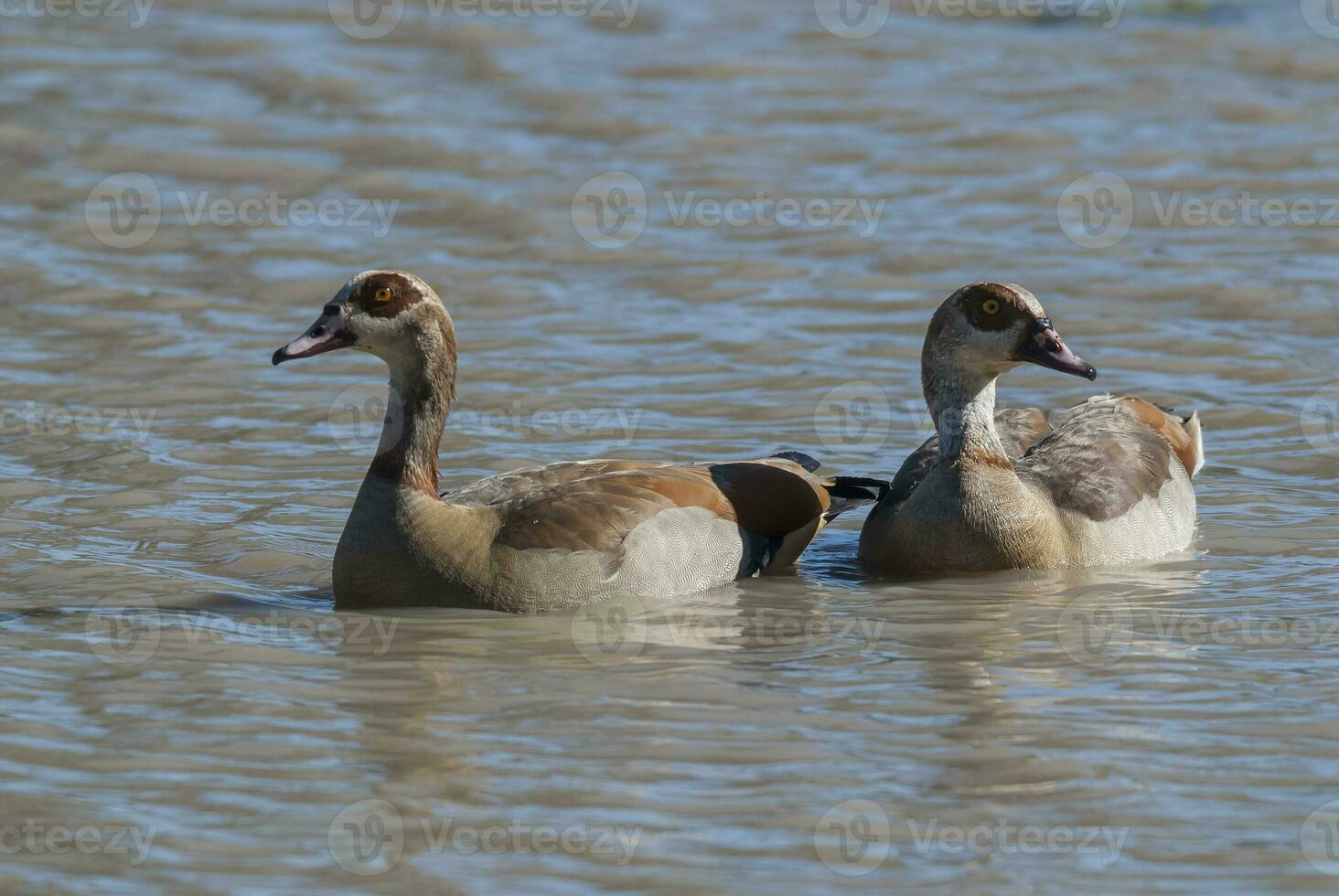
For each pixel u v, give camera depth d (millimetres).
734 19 33594
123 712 11523
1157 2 34625
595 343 20656
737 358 20188
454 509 13781
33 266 22828
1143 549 14945
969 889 9266
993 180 26031
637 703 11672
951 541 14523
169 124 27703
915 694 11844
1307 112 28703
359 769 10672
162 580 14320
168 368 19891
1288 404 18812
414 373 13695
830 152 27125
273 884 9328
